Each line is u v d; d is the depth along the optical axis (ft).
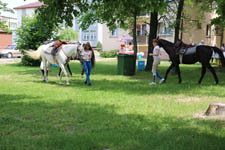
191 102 24.32
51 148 12.87
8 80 41.50
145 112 20.35
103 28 123.34
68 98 26.07
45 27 21.16
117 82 38.91
